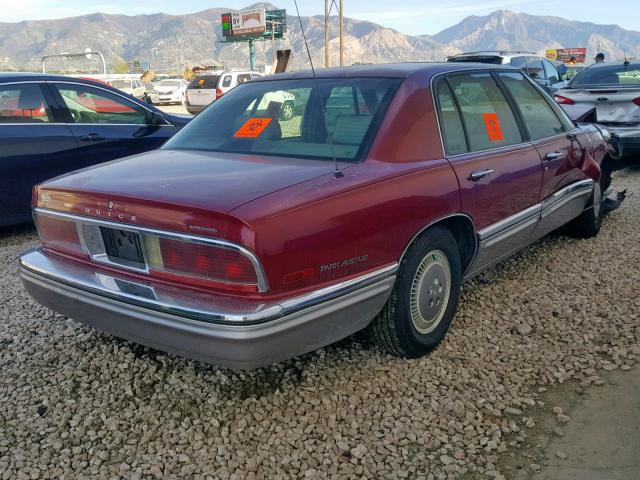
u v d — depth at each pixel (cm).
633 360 338
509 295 429
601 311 398
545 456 263
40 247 333
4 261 543
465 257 365
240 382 319
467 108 369
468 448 267
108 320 283
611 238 556
